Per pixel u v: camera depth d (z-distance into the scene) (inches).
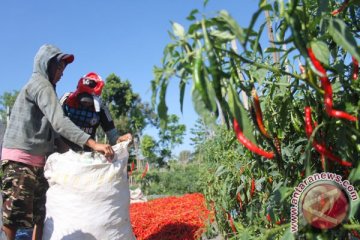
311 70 55.1
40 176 150.1
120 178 138.9
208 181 241.1
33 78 142.8
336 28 50.6
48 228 136.3
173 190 630.5
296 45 52.1
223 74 52.7
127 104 1144.2
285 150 81.4
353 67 59.9
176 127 1074.1
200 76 48.3
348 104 58.0
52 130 153.0
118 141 153.6
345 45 49.3
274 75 68.2
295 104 78.2
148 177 660.7
